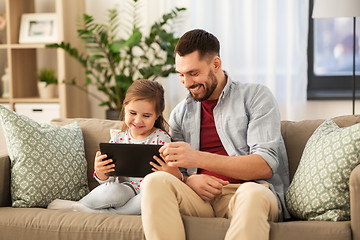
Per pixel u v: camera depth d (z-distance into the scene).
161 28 3.66
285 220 1.94
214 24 3.72
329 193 1.73
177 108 2.20
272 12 3.62
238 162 1.87
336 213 1.71
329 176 1.75
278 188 1.99
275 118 1.98
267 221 1.66
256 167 1.87
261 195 1.63
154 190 1.68
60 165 2.14
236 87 2.08
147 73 3.52
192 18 3.74
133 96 2.06
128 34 3.68
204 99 2.02
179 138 2.16
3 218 1.91
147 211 1.67
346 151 1.74
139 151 1.86
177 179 1.78
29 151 2.10
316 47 4.00
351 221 1.60
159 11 3.76
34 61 4.07
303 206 1.80
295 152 2.15
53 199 2.10
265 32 3.71
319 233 1.61
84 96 3.99
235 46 3.72
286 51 3.69
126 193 2.04
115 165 1.91
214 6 3.71
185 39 1.97
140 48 3.78
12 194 2.09
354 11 2.98
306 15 3.64
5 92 3.91
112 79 3.99
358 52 3.93
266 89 2.06
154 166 1.87
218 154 2.02
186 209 1.79
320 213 1.75
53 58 4.12
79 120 2.47
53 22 3.77
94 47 3.55
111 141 2.21
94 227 1.81
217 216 1.95
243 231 1.58
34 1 4.02
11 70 3.73
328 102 3.79
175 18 3.71
